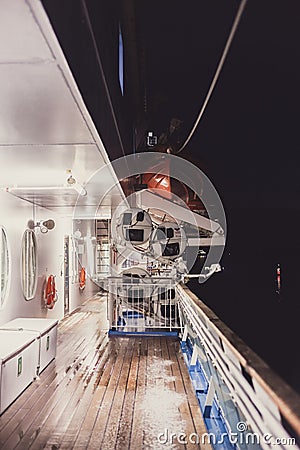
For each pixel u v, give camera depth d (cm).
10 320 650
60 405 427
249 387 203
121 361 603
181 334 759
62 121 317
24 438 351
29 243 769
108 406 423
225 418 321
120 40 550
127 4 462
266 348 1102
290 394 158
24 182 579
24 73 234
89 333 818
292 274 2386
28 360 489
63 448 333
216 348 305
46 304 861
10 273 649
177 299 809
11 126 331
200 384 468
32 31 191
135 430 366
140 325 841
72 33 228
